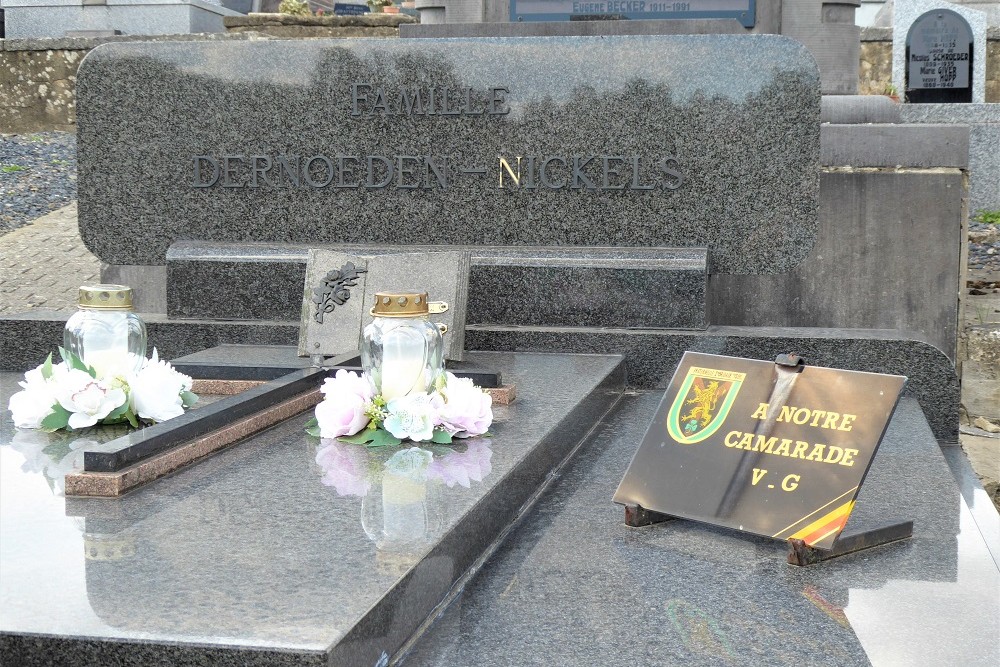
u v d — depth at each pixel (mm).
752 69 4895
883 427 2514
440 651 2057
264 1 17250
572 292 4918
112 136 5438
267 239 5398
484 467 2893
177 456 2908
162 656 1762
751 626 2162
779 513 2570
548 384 4066
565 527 2811
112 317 3557
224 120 5348
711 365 2848
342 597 1958
